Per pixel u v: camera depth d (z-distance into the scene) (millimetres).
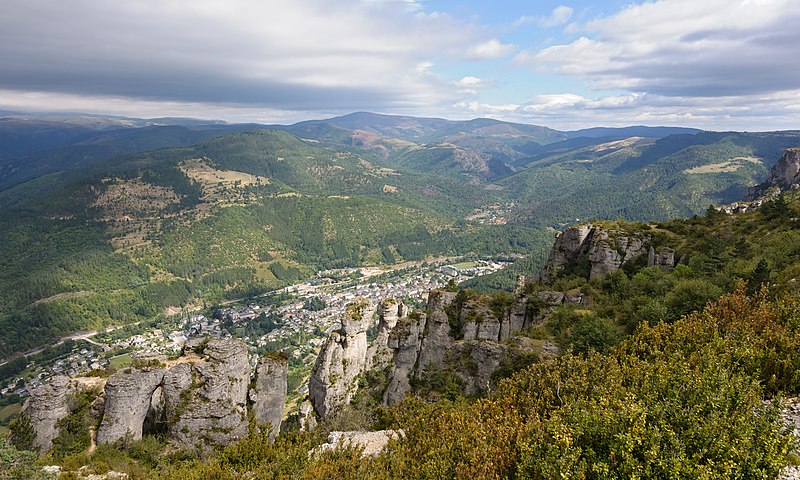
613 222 80750
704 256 62000
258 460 33781
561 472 18859
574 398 26969
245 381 48625
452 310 64375
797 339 27484
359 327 66000
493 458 22703
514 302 62812
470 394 49594
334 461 28750
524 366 45969
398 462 26344
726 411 20562
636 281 60625
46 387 40812
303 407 64312
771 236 63062
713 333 31219
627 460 18500
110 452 38625
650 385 25078
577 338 44812
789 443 18609
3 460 28281
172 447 42406
